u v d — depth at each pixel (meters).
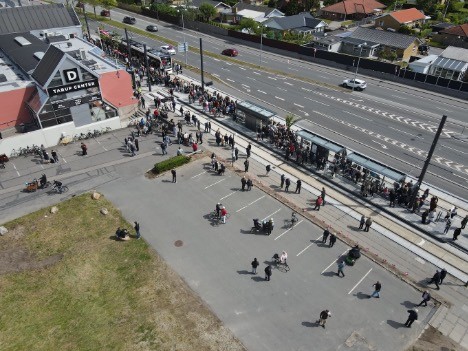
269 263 27.72
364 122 49.25
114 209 32.91
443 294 25.61
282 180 35.44
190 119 48.28
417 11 95.25
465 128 48.03
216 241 29.69
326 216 32.72
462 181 37.56
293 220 31.38
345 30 87.19
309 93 58.44
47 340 22.47
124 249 28.83
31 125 43.59
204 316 23.83
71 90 41.22
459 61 64.81
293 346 22.06
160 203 33.72
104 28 89.62
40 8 62.38
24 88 42.22
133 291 25.52
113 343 22.23
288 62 73.94
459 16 101.56
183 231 30.64
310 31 86.62
